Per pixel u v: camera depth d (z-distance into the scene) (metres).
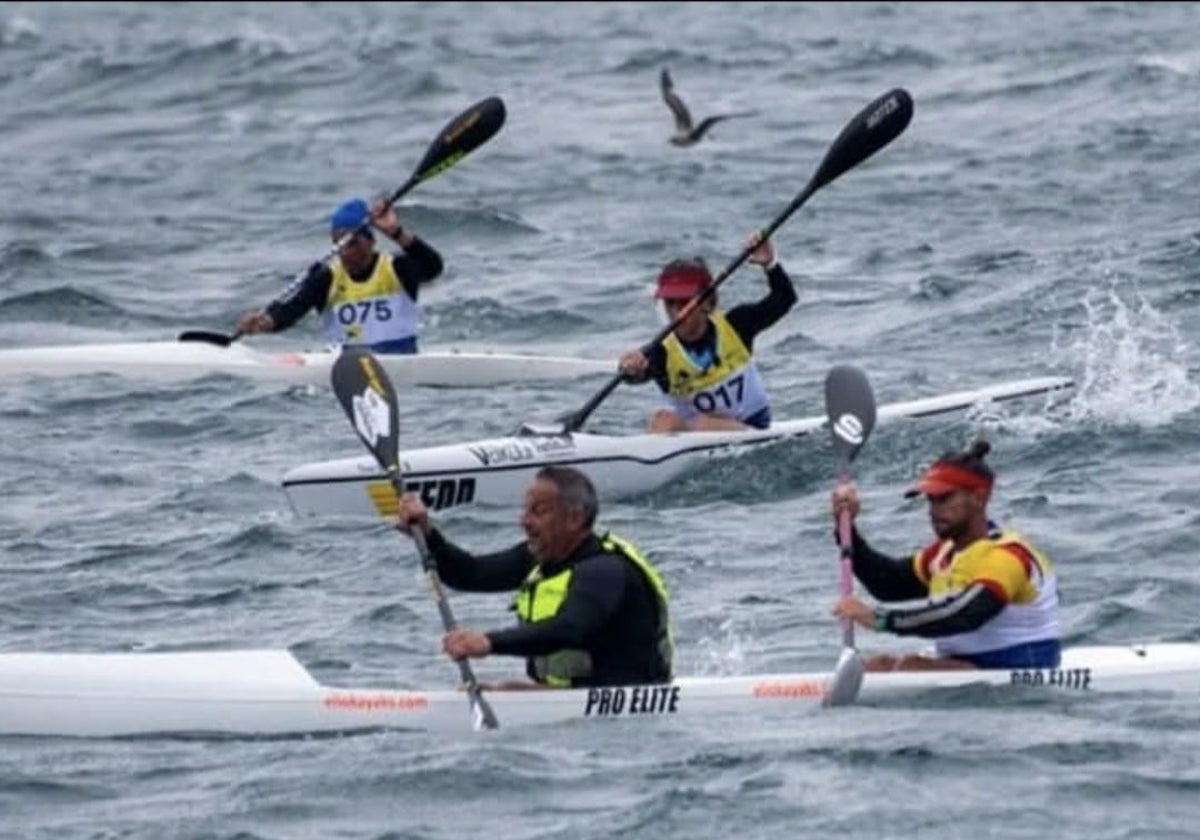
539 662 44.47
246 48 141.62
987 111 116.38
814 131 116.31
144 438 68.81
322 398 73.00
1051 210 95.75
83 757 42.69
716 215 99.94
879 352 76.25
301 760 41.91
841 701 43.88
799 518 58.75
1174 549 53.91
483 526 60.25
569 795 39.81
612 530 58.50
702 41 143.75
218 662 44.59
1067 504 57.47
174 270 94.12
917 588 45.56
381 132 121.81
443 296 87.94
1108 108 113.88
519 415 71.62
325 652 49.38
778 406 70.31
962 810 38.81
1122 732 42.31
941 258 89.38
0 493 62.62
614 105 125.69
